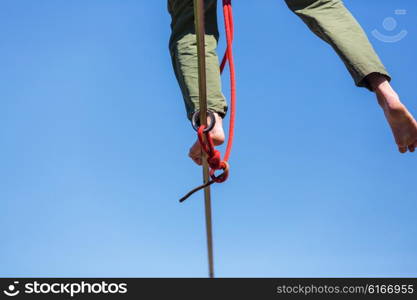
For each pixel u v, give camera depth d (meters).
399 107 2.58
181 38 2.89
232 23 2.67
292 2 2.84
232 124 2.61
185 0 2.90
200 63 2.31
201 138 2.43
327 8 2.80
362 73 2.61
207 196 2.95
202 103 2.41
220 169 2.55
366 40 2.71
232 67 2.62
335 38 2.70
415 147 2.78
